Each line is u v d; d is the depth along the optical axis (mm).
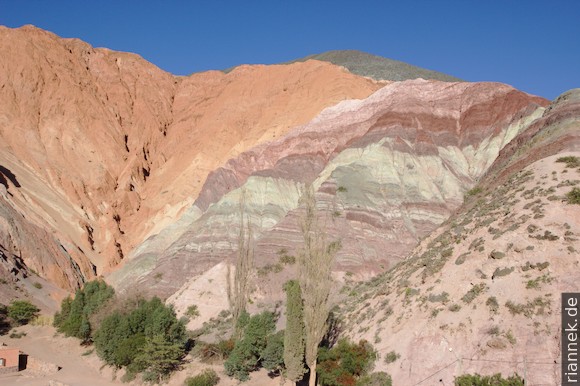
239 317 48406
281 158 85938
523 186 43625
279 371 44000
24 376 51438
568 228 36219
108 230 102375
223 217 76688
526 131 55250
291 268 60906
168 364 47125
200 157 110438
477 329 33281
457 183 70750
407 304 39281
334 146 83625
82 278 89375
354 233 63062
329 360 38000
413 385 33000
